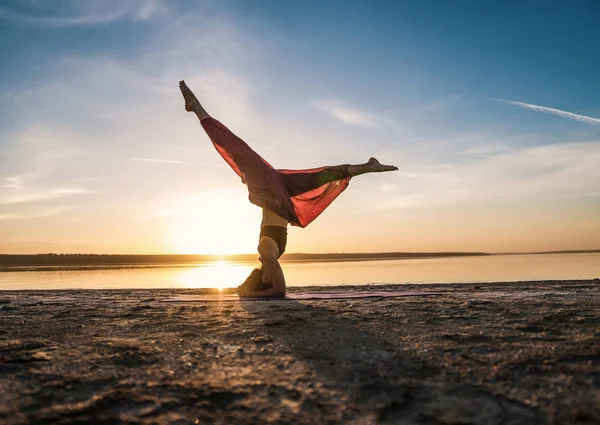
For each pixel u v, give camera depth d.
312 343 3.06
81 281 17.48
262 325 3.77
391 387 2.17
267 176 6.95
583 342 2.88
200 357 2.78
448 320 3.85
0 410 1.99
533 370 2.36
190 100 7.36
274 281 6.50
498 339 3.04
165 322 4.07
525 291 6.90
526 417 1.81
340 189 7.36
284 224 7.09
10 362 2.71
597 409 1.85
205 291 8.25
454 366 2.47
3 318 4.50
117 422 1.87
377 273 21.05
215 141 7.15
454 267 27.39
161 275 24.34
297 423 1.82
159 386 2.26
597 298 5.42
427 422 1.80
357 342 3.06
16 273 28.03
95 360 2.74
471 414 1.86
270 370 2.48
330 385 2.22
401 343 3.00
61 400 2.10
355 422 1.82
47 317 4.55
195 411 1.96
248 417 1.89
